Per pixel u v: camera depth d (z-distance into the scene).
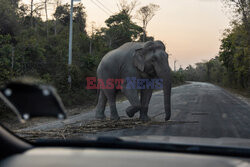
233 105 14.93
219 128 7.22
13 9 18.34
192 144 1.56
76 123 7.97
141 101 8.25
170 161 1.15
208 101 17.28
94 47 30.53
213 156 1.32
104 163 1.09
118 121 7.95
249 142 2.03
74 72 17.19
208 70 111.25
